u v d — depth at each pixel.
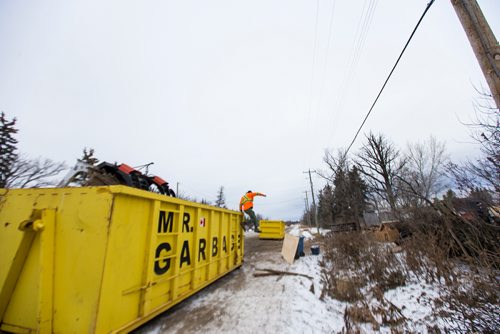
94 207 2.66
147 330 3.35
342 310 4.21
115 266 2.63
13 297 2.56
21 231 2.65
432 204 5.43
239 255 7.09
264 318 3.73
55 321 2.45
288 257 8.42
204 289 5.24
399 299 4.62
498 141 3.81
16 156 15.28
